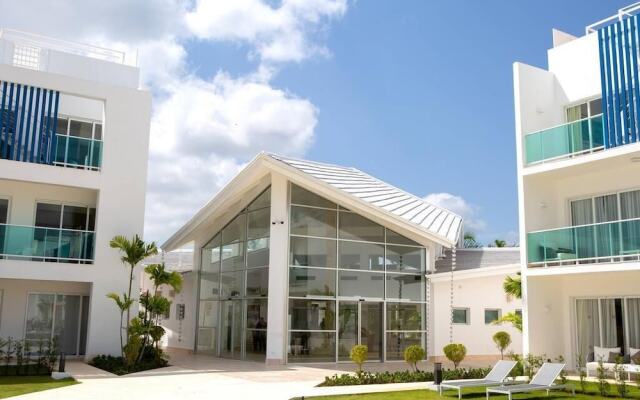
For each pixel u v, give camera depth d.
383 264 22.86
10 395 11.99
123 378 15.54
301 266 21.39
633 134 15.59
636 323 16.53
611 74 16.55
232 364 20.44
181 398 12.09
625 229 15.57
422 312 23.34
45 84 19.80
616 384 13.34
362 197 22.34
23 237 18.95
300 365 20.25
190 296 27.58
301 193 21.95
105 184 20.31
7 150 19.08
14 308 19.89
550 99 19.11
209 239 26.61
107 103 20.77
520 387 12.60
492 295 24.39
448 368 19.70
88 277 19.62
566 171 17.53
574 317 18.22
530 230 18.11
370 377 15.70
